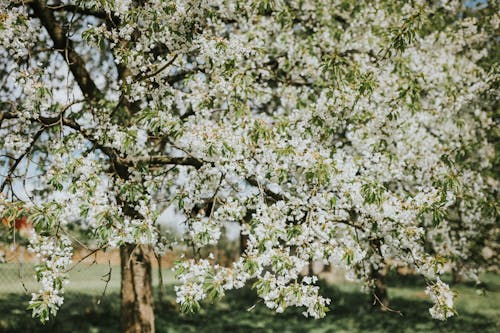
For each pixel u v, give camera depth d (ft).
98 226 13.91
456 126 23.08
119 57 16.67
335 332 38.27
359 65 19.66
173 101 18.81
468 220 23.45
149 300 26.81
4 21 15.19
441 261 15.94
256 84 20.07
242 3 18.44
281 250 14.32
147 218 14.84
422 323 42.29
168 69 17.42
